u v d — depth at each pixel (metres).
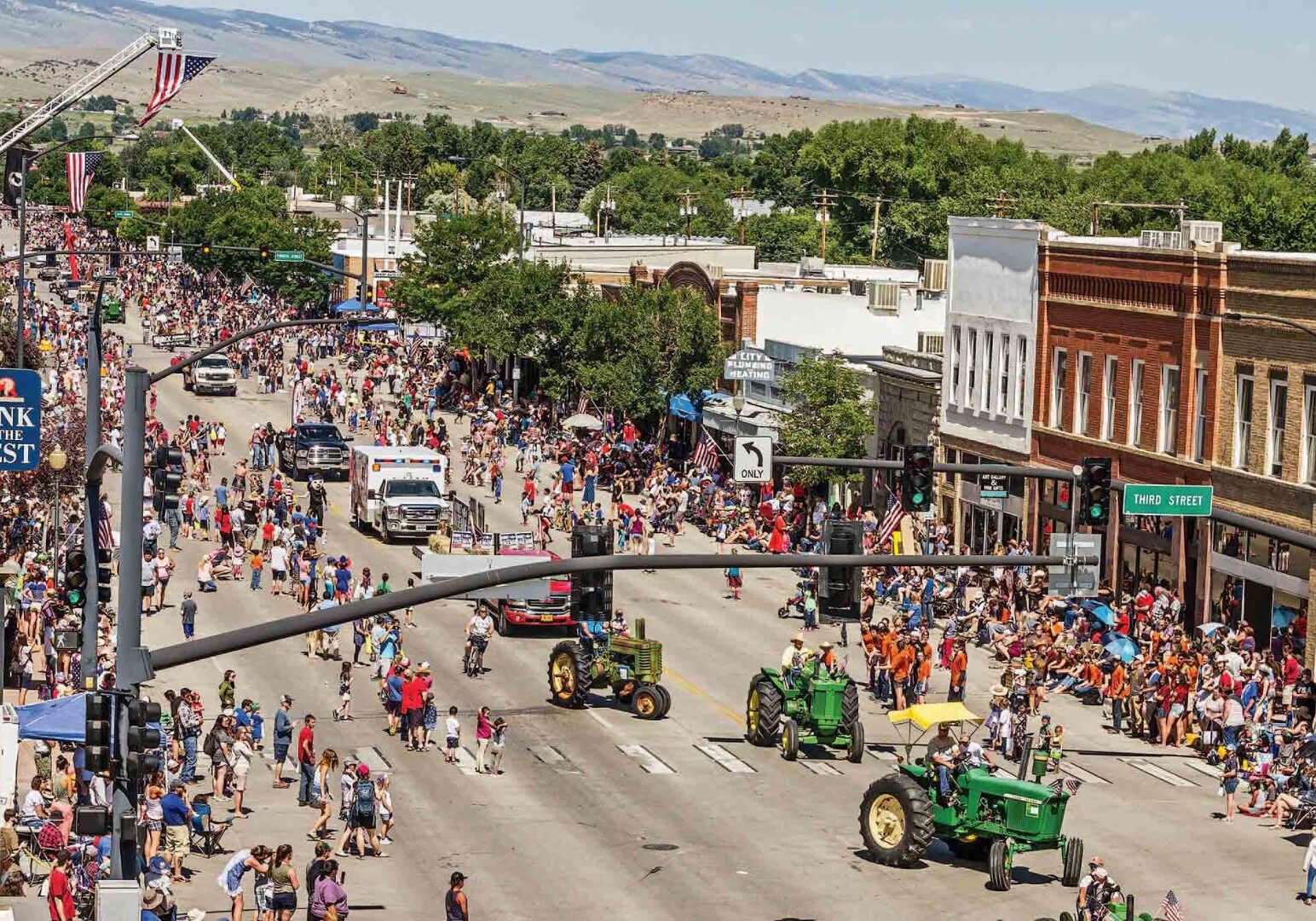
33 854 41.59
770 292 106.38
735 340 107.12
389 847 44.47
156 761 28.64
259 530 80.50
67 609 58.16
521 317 115.25
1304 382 61.97
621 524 83.81
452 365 131.62
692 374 101.75
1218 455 66.69
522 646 67.38
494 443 97.81
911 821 42.72
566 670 58.22
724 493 88.25
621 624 62.31
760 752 53.62
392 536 85.06
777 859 43.69
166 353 154.75
